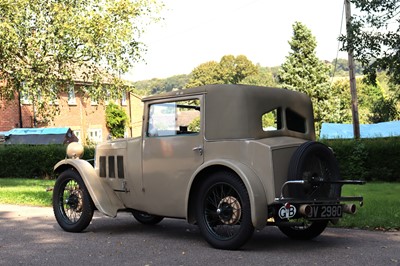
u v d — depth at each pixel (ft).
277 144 19.83
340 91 195.93
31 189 51.06
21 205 38.60
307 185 19.71
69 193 26.16
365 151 63.16
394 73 39.45
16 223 28.76
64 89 66.69
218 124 20.97
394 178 62.13
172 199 22.26
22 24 56.18
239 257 18.83
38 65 57.82
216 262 18.04
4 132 104.99
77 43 59.47
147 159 23.34
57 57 59.00
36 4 56.65
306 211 19.19
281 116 21.85
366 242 21.50
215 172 20.75
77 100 127.54
